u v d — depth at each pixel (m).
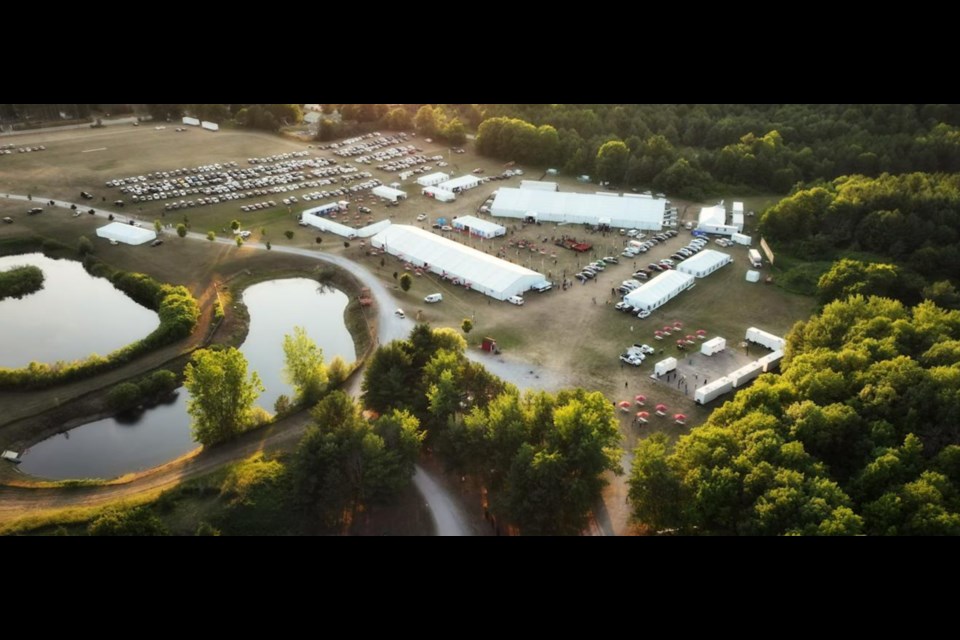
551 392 190.00
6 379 191.88
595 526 144.50
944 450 137.12
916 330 180.00
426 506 150.12
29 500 152.50
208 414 165.38
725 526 131.62
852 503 130.25
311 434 144.88
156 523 131.88
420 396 164.38
